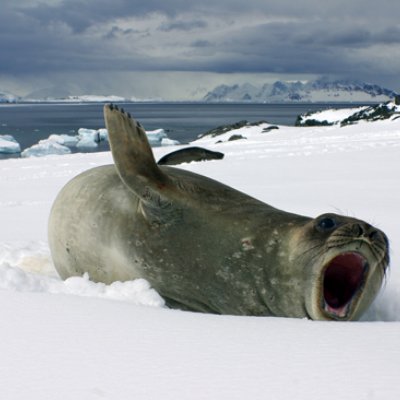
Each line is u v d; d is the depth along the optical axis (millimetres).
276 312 3904
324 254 3564
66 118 153875
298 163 16250
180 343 2623
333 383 2139
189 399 2037
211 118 151875
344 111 58375
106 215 4520
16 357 2424
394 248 5641
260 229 4055
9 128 101562
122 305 3262
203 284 4117
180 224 4223
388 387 2086
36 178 16016
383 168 14008
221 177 13344
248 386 2135
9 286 4047
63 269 5035
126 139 4352
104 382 2178
